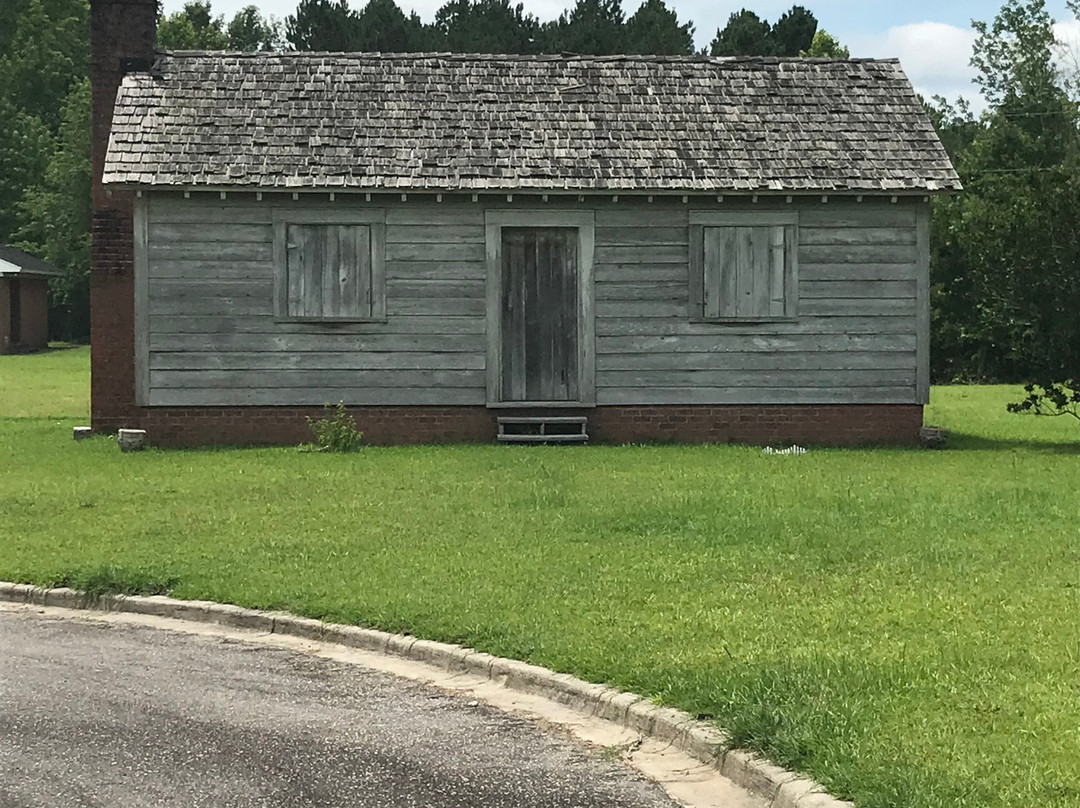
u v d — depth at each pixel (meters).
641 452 19.38
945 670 7.67
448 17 68.12
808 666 7.76
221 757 6.99
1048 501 14.09
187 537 12.47
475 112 21.77
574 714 7.73
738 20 64.75
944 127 59.91
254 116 21.34
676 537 12.11
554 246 21.22
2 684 8.41
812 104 22.34
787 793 6.11
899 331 21.28
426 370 20.95
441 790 6.51
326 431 19.67
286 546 11.93
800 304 21.19
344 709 7.87
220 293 20.67
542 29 67.31
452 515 13.41
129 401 21.38
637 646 8.45
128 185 20.00
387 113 21.62
